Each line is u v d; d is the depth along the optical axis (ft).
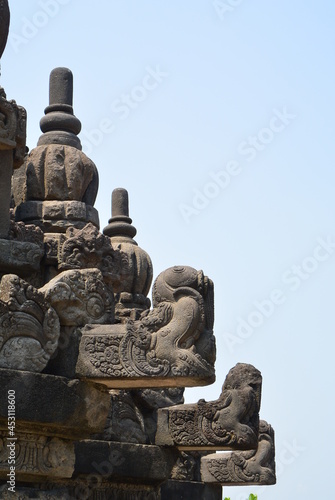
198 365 58.39
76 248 72.23
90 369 58.49
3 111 58.23
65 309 58.85
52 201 85.40
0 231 59.52
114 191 111.45
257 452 104.83
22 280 56.18
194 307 58.90
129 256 101.91
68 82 91.30
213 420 82.89
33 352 56.08
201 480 102.99
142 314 59.72
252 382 83.51
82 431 59.52
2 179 59.52
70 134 88.89
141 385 60.23
